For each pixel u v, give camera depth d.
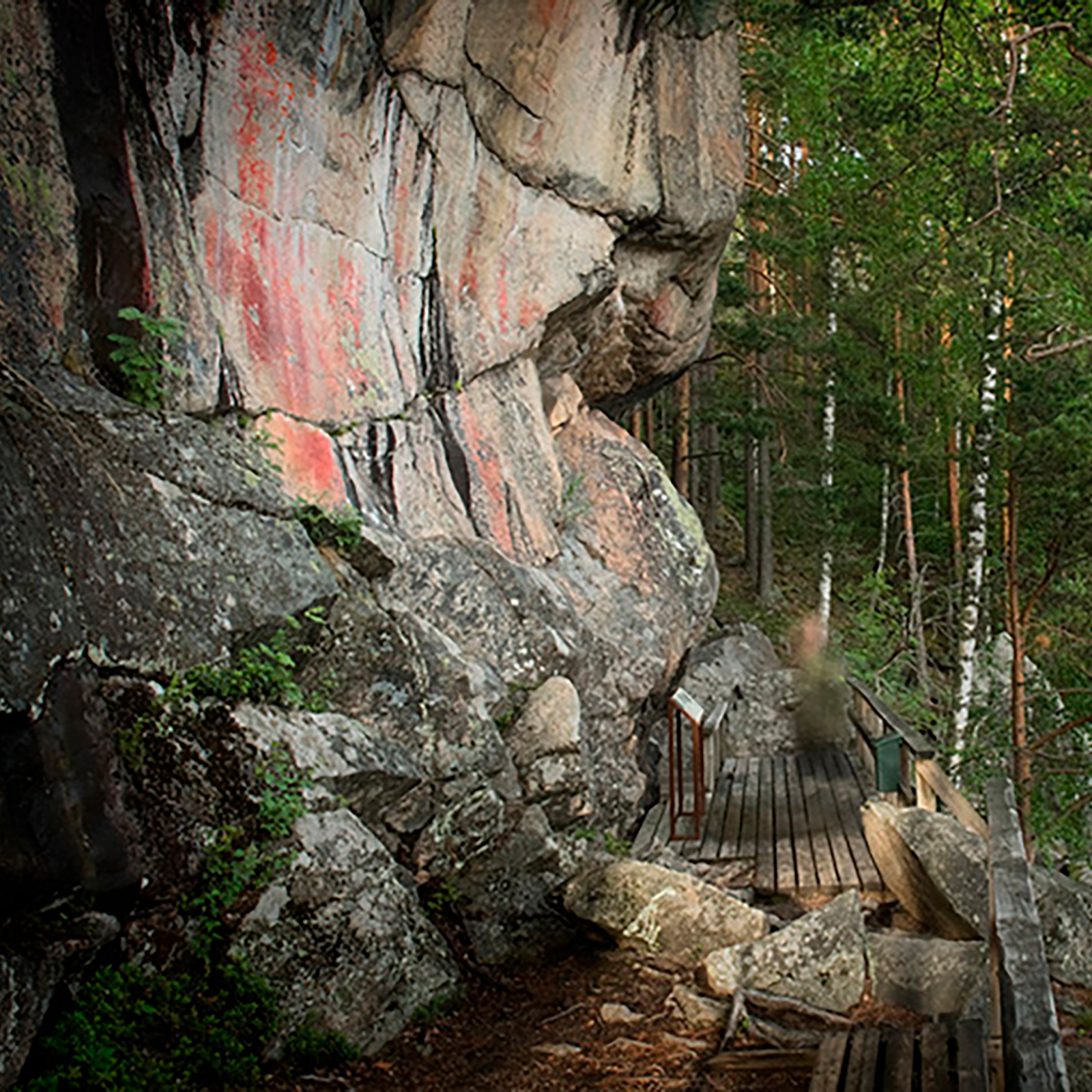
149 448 6.86
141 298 7.46
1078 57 13.97
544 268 11.38
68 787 5.32
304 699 7.04
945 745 18.77
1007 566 15.77
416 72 10.20
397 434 9.71
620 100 11.73
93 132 7.37
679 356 14.27
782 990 7.04
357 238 9.74
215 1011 5.64
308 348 9.04
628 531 12.41
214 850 5.91
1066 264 15.20
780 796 13.38
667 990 7.24
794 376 25.45
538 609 9.72
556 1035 6.66
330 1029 6.02
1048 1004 3.76
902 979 7.07
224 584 6.75
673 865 10.30
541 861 8.12
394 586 8.71
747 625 22.36
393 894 6.59
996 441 15.59
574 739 8.60
